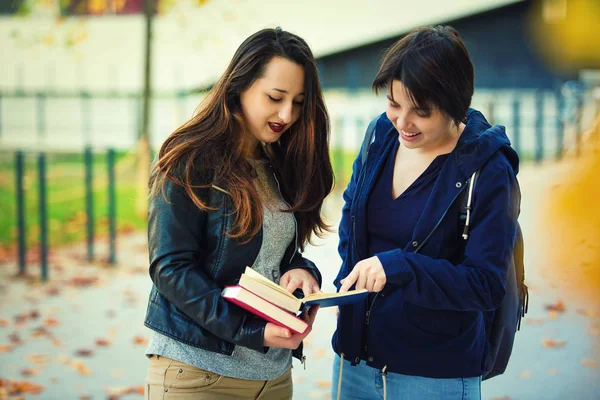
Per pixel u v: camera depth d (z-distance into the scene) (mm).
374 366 2422
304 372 4754
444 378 2363
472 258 2205
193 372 2281
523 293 2547
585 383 4414
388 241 2408
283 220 2430
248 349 2338
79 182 10648
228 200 2260
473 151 2246
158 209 2225
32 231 8688
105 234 8750
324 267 7047
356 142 11344
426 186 2340
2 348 5164
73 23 12703
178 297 2174
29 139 13102
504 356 2527
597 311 5594
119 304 6250
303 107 2367
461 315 2350
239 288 2123
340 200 9367
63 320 5812
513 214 2240
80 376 4684
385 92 2258
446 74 2121
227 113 2266
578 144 7355
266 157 2480
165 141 2309
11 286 6754
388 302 2389
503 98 12500
